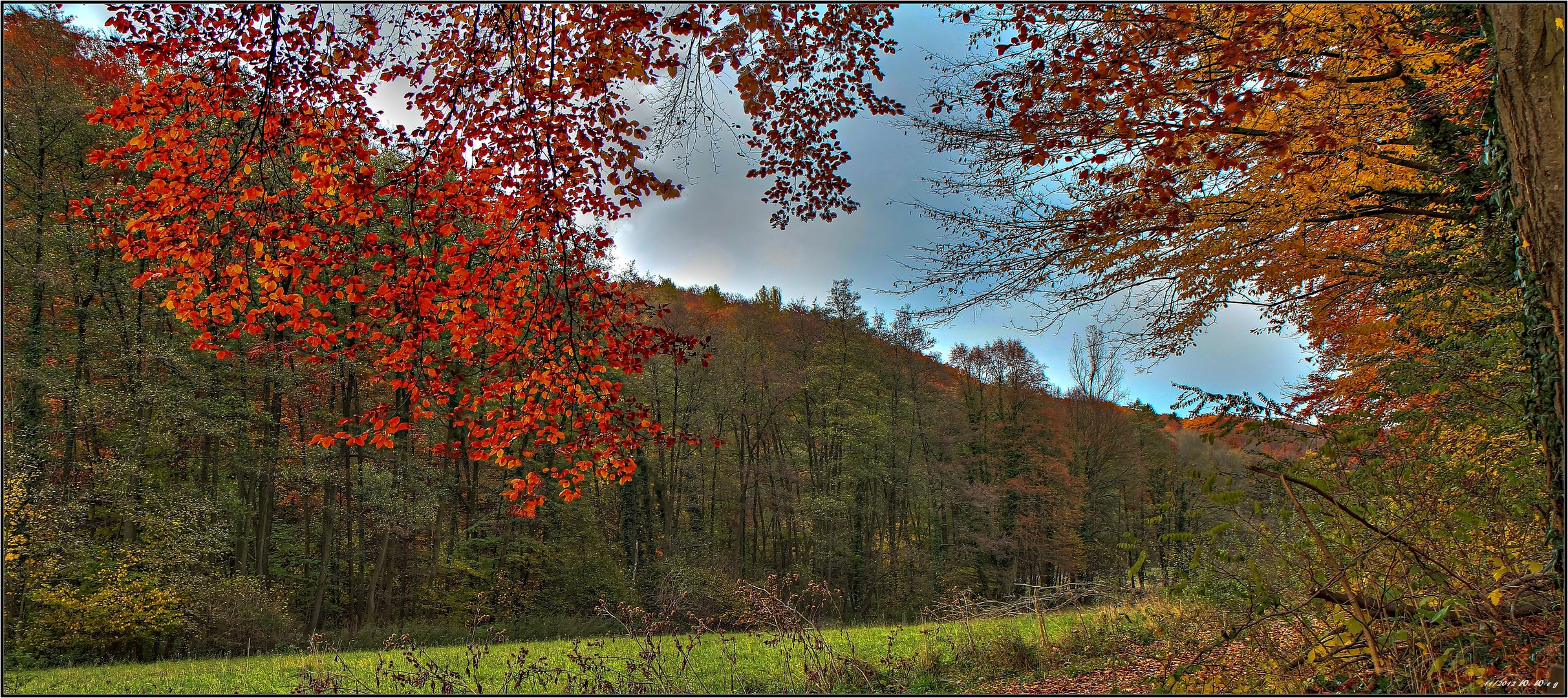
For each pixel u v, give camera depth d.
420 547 23.11
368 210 5.62
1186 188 5.61
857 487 32.69
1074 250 5.70
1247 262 5.65
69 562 14.25
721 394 28.66
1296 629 4.68
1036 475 34.06
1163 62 4.54
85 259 15.71
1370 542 4.35
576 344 6.41
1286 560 4.62
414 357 6.11
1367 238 6.45
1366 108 4.81
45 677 10.55
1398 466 4.45
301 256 5.30
